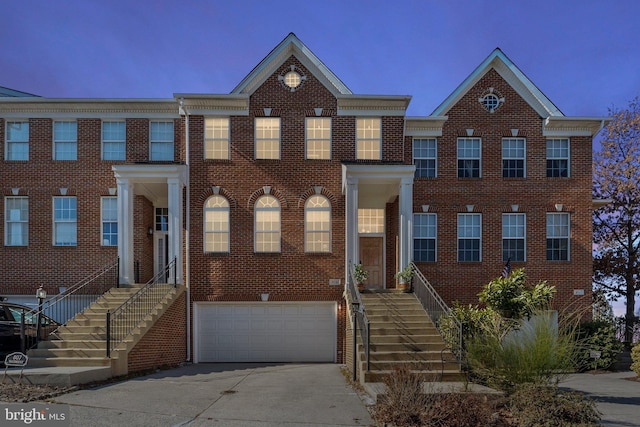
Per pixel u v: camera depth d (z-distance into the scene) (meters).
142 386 10.46
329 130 17.59
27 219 17.69
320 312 17.00
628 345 18.95
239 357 16.73
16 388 9.38
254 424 7.59
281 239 17.08
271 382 11.39
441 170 18.70
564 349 9.21
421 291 14.63
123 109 17.83
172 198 16.36
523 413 7.61
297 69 17.67
